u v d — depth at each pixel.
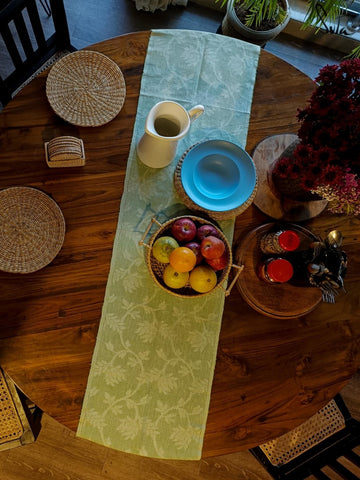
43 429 1.68
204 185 1.10
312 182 0.91
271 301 1.09
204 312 1.05
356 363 1.11
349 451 1.24
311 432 1.34
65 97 1.10
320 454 1.30
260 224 1.13
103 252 1.06
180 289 1.05
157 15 2.08
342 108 0.87
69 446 1.69
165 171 1.12
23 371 0.97
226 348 1.05
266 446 1.33
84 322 1.01
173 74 1.19
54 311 1.01
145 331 1.02
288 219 1.15
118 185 1.10
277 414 1.04
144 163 1.10
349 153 0.89
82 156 1.05
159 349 1.02
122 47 1.19
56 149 1.02
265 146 1.18
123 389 0.99
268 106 1.21
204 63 1.21
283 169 0.99
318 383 1.08
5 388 1.19
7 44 1.18
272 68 1.25
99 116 1.11
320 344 1.10
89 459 1.69
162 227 0.99
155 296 1.04
